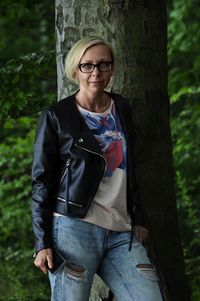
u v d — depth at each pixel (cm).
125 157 402
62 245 393
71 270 391
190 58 1117
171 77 1062
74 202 392
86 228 393
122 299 400
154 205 488
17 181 915
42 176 397
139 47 483
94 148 394
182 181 761
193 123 892
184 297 500
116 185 398
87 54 397
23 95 606
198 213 808
